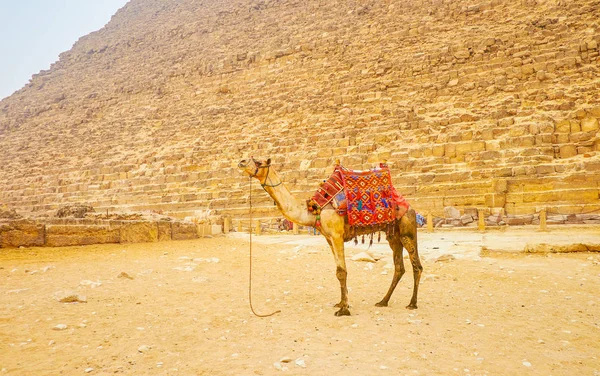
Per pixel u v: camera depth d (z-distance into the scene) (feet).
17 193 182.29
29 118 263.49
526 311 23.47
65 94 268.82
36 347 17.38
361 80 159.02
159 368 15.65
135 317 21.91
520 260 41.19
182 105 204.33
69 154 201.16
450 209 92.43
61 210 71.15
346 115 141.69
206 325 20.89
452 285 30.60
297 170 126.62
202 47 247.70
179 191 141.49
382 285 31.07
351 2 218.79
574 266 36.65
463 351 17.43
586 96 106.73
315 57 188.96
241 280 32.99
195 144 164.55
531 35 139.23
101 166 173.78
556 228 71.82
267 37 226.99
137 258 42.98
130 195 151.02
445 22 172.76
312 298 27.02
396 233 25.02
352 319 21.89
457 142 109.70
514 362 16.33
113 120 217.36
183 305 24.66
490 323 21.20
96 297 25.81
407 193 103.76
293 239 67.87
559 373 15.39
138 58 279.49
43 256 41.55
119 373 15.15
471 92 129.59
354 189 23.82
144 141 184.34
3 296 25.72
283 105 167.02
